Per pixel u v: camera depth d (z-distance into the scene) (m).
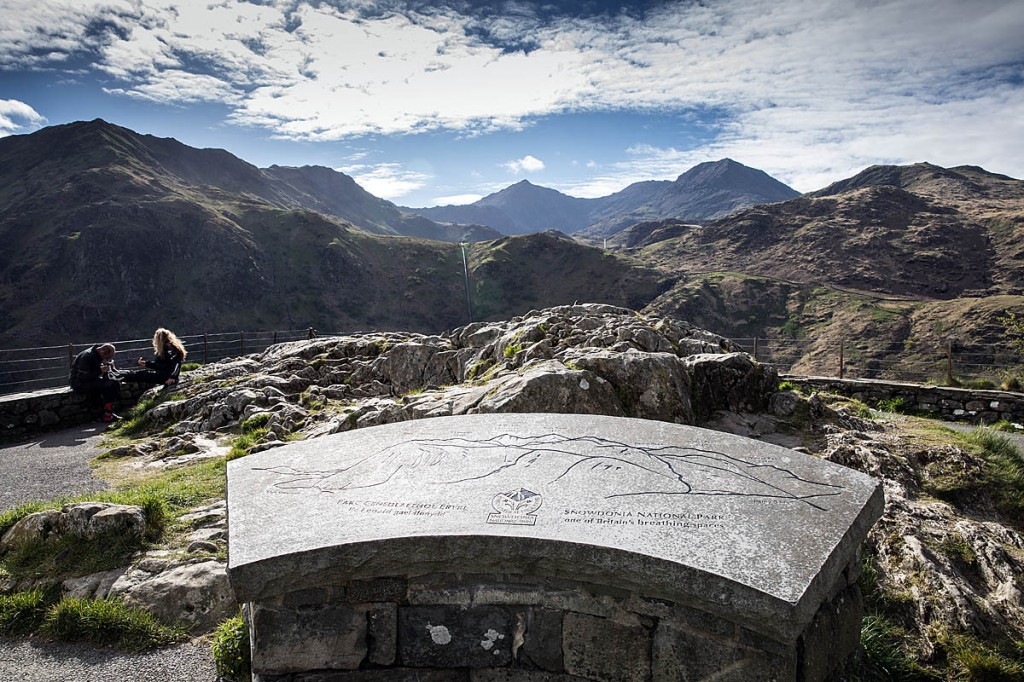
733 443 3.90
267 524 3.02
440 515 3.00
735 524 2.90
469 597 2.86
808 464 3.58
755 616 2.44
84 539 4.66
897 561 4.18
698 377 7.05
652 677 2.68
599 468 3.53
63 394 10.29
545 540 2.73
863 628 3.47
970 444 6.95
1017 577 4.04
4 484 6.96
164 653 3.70
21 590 4.31
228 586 4.14
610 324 9.05
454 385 8.59
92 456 8.24
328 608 2.87
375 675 2.88
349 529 2.91
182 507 5.43
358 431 4.31
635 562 2.62
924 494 5.66
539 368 6.60
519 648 2.83
